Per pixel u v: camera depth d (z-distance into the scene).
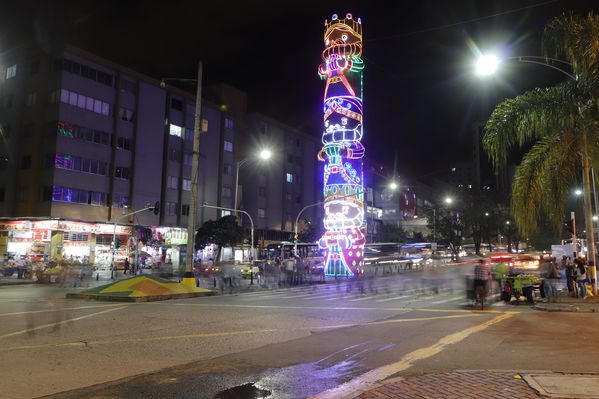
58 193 43.69
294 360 7.73
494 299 19.06
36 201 44.28
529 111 17.77
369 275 41.44
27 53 46.72
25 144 45.50
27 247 43.22
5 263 35.81
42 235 42.47
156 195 53.03
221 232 51.09
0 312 13.83
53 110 44.66
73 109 45.47
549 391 5.44
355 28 39.31
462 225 62.41
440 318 13.06
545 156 18.06
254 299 19.14
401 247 75.38
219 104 64.19
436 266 53.72
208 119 60.75
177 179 55.69
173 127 55.75
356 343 9.24
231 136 64.56
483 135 18.77
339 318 12.99
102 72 48.50
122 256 47.19
